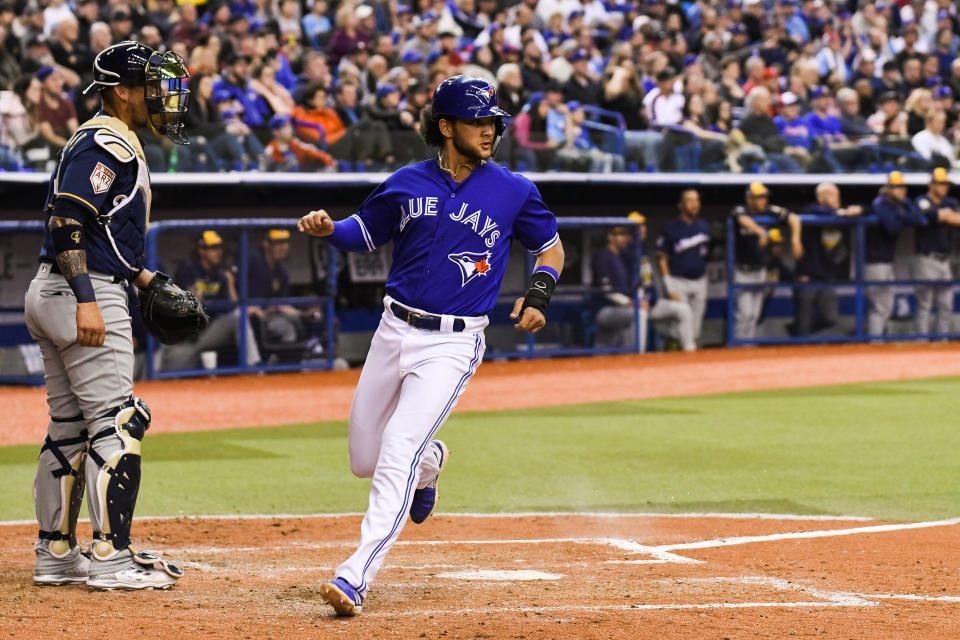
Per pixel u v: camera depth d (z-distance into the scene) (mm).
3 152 31984
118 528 10867
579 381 31703
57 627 9367
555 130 37844
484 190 10352
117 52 10891
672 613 9906
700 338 40156
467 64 39469
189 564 12430
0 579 11477
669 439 22344
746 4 46781
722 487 17781
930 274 40781
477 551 13219
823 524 15008
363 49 38000
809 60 43562
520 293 37250
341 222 10406
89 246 10656
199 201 35031
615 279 37625
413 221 10258
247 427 24250
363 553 9758
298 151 35188
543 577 11664
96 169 10469
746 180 40469
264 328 33406
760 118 40844
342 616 9742
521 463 19891
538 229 10703
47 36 33969
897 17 49438
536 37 40375
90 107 32906
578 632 9227
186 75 11172
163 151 33688
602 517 15555
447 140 10305
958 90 46094
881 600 10492
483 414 25844
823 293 39906
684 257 38719
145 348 32188
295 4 40219
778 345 40219
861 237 39938
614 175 38625
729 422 24422
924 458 20188
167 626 9398
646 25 43031
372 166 35969
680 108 40531
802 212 42875
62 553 11172
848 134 42781
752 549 13328
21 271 31750
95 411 10836
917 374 32812
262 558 12836
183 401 28062
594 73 41031
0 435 23375
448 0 43688
